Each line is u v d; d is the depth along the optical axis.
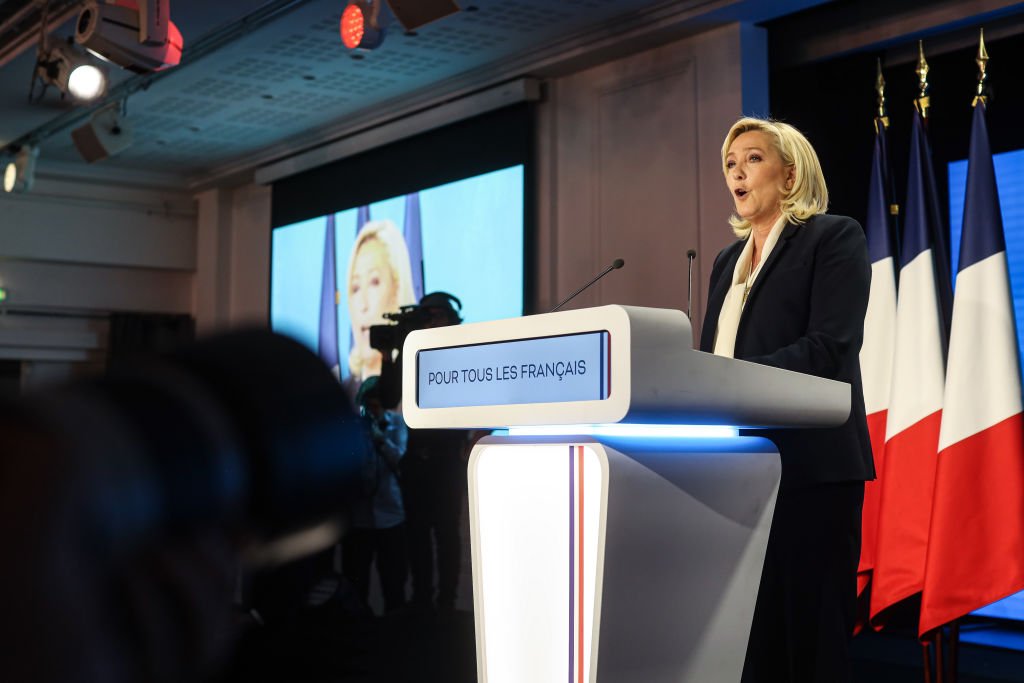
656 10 5.15
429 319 5.04
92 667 0.27
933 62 4.86
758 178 2.11
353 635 4.46
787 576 1.95
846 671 1.89
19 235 8.58
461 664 4.19
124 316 9.04
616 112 5.67
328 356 0.34
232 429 0.31
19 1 5.59
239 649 0.31
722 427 1.77
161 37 4.70
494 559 1.68
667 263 5.37
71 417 0.29
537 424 1.51
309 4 5.28
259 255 8.64
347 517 0.33
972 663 4.14
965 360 3.51
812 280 1.99
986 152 3.64
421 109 6.71
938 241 3.97
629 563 1.54
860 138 4.93
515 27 5.49
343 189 7.44
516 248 6.05
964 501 3.44
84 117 7.20
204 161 8.44
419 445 5.06
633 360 1.40
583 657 1.56
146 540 0.29
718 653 1.68
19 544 0.27
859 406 1.96
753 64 5.07
